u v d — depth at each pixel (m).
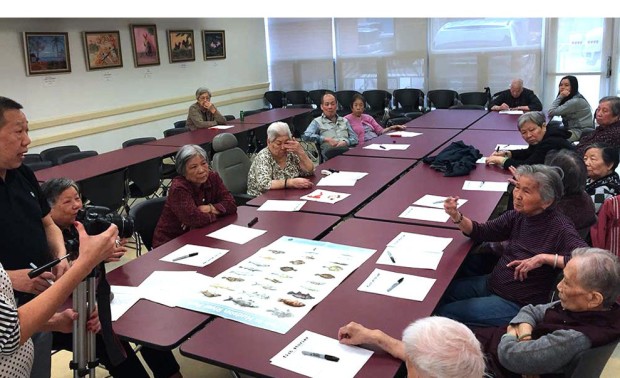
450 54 7.98
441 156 3.69
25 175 2.04
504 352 1.67
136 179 4.55
